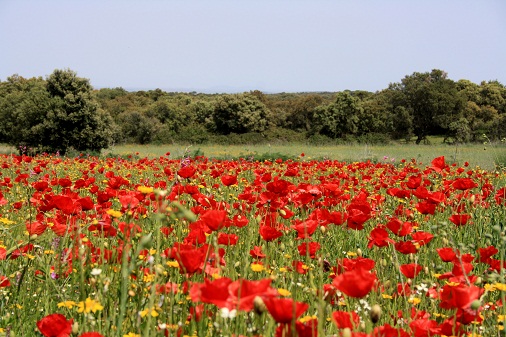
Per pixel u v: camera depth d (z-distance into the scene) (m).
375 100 82.69
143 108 92.19
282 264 3.49
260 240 4.26
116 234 3.03
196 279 2.65
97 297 2.40
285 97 144.12
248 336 2.22
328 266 3.51
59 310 2.83
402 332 2.01
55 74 41.31
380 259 3.42
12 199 6.70
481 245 4.74
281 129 88.38
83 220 3.81
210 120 87.56
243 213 4.70
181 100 105.25
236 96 86.94
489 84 98.06
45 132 39.88
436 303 2.97
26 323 2.69
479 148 31.75
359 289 1.68
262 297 1.57
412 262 3.44
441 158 5.82
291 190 4.89
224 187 7.13
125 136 67.12
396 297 2.96
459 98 73.38
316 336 1.65
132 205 2.92
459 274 2.62
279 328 1.64
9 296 2.99
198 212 3.90
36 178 9.56
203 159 13.84
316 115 78.62
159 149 42.34
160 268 2.27
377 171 12.06
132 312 2.51
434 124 72.62
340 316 1.92
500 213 6.28
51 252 3.25
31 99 40.94
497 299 3.46
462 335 2.14
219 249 2.75
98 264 2.99
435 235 4.21
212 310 2.38
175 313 2.49
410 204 6.23
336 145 51.00
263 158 22.77
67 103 40.09
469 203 5.37
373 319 1.83
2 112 59.00
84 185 5.35
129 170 13.27
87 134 40.53
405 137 73.31
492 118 86.81
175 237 3.84
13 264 3.60
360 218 3.66
